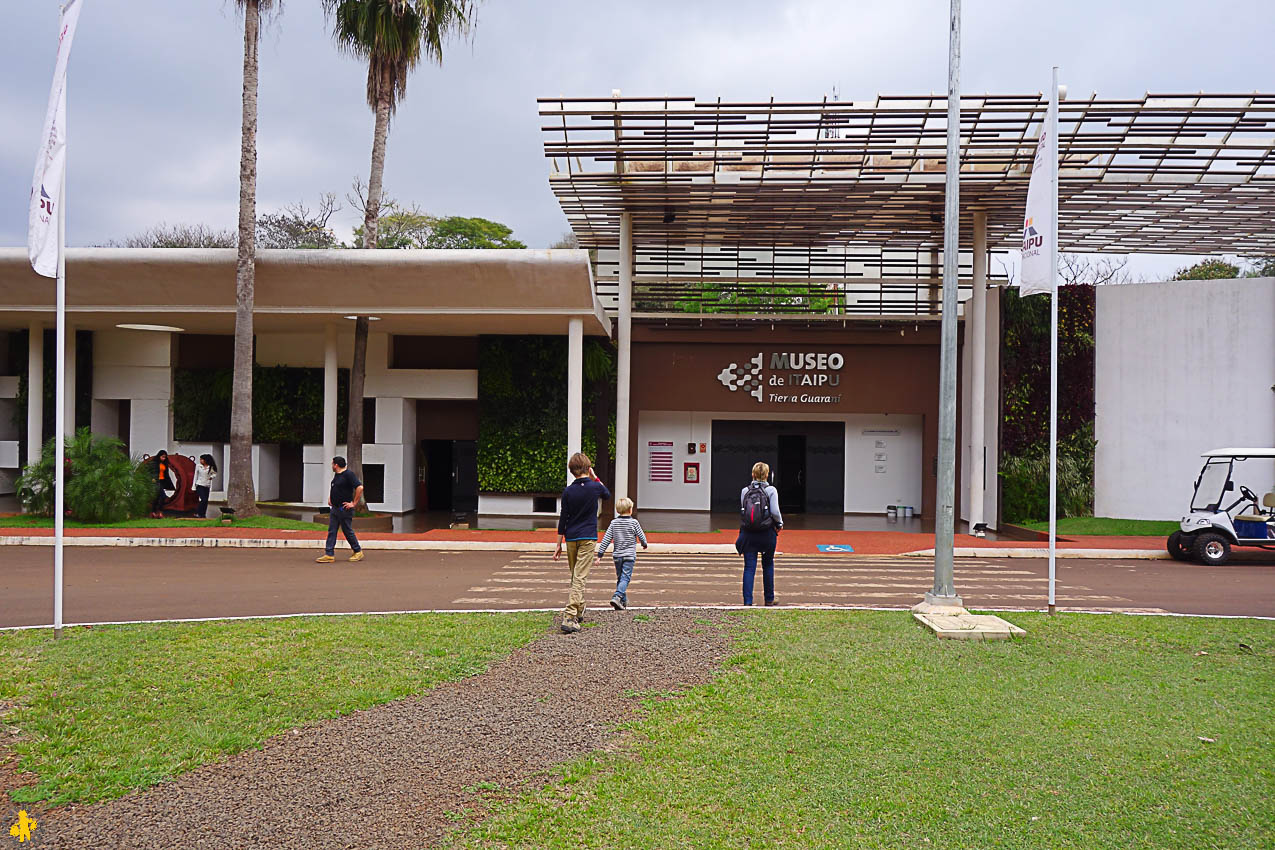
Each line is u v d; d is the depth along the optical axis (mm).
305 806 5145
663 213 24875
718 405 27391
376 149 22359
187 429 27438
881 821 4934
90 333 27344
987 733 6207
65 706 6777
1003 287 23859
